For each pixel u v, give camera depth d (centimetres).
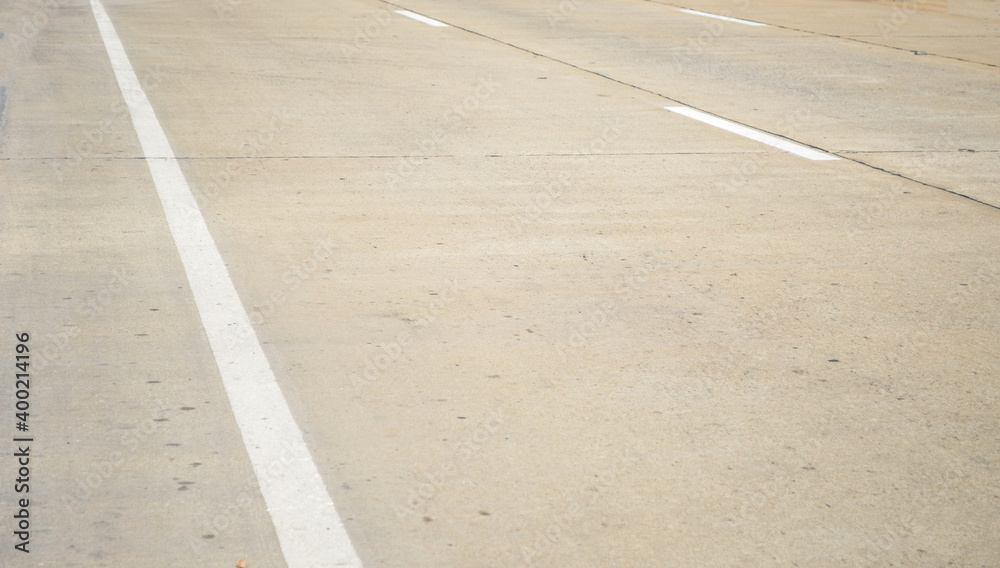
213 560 301
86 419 376
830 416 398
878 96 1100
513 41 1434
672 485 347
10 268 521
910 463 366
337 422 382
